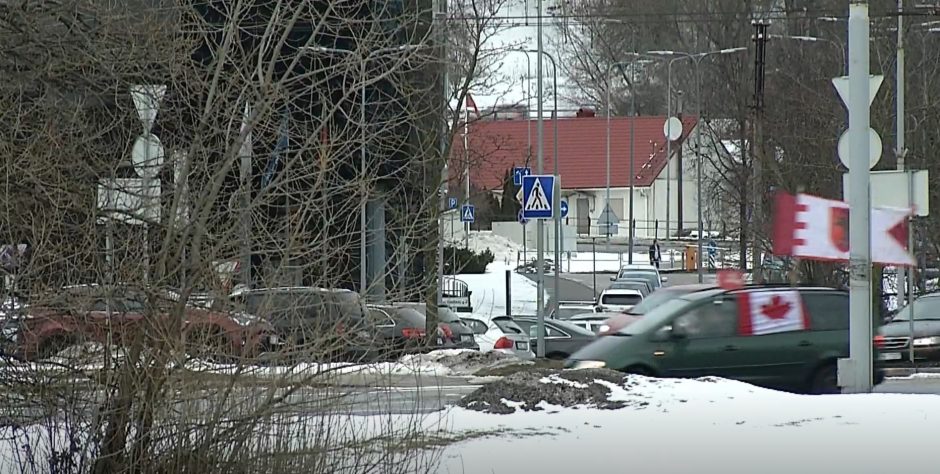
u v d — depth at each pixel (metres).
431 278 32.84
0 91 27.11
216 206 27.03
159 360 25.67
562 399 42.41
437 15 61.78
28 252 25.78
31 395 25.80
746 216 130.88
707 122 158.25
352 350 28.39
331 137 28.39
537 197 76.88
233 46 28.95
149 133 27.56
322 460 27.20
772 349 53.47
